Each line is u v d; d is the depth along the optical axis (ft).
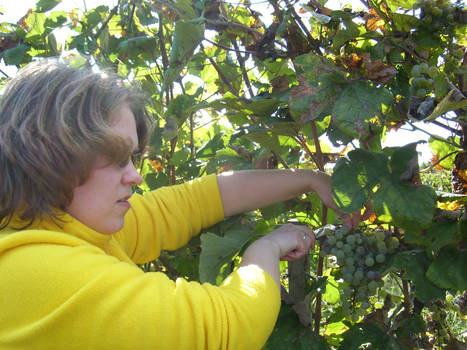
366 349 4.89
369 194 3.84
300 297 5.06
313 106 3.97
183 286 2.88
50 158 2.73
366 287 4.32
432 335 5.75
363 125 3.74
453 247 4.04
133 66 7.13
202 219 4.48
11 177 2.81
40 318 2.57
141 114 3.63
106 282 2.64
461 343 5.60
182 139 7.84
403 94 4.45
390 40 4.29
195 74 7.30
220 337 2.79
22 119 2.78
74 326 2.55
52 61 3.02
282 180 4.50
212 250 4.48
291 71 5.93
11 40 7.29
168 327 2.66
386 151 4.65
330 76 4.03
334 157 6.11
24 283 2.59
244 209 4.54
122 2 6.74
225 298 2.93
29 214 2.88
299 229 4.18
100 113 2.85
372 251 4.31
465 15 3.98
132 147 3.07
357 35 4.33
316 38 4.81
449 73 4.21
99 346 2.56
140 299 2.67
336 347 5.83
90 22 6.99
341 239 4.34
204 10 5.44
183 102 5.71
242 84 6.99
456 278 3.91
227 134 7.05
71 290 2.59
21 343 2.58
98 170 2.93
